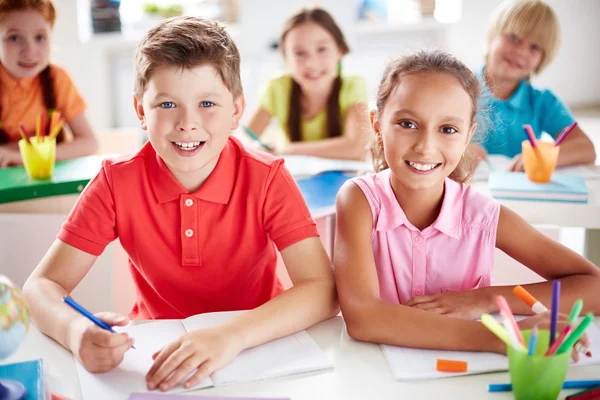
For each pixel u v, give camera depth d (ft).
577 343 2.74
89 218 3.64
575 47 16.26
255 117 7.92
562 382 2.45
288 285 5.44
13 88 6.94
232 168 3.69
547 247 3.64
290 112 7.73
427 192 3.68
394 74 3.52
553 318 2.45
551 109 6.93
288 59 7.59
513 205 4.96
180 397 2.54
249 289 3.90
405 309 3.07
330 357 2.91
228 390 2.64
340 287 3.35
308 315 3.19
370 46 14.84
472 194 3.80
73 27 14.23
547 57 6.86
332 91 7.59
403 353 2.91
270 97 7.89
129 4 14.61
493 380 2.68
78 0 14.24
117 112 15.12
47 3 6.81
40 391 2.32
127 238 3.76
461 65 3.52
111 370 2.79
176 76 3.26
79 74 14.58
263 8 14.37
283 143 8.01
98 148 7.22
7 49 6.72
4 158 6.29
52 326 3.06
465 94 3.44
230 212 3.66
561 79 16.49
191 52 3.25
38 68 6.90
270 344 3.02
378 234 3.77
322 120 7.68
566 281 3.44
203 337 2.84
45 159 5.46
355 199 3.76
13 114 6.98
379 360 2.88
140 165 3.70
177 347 2.80
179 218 3.65
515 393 2.50
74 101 7.25
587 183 5.51
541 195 5.01
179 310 3.90
